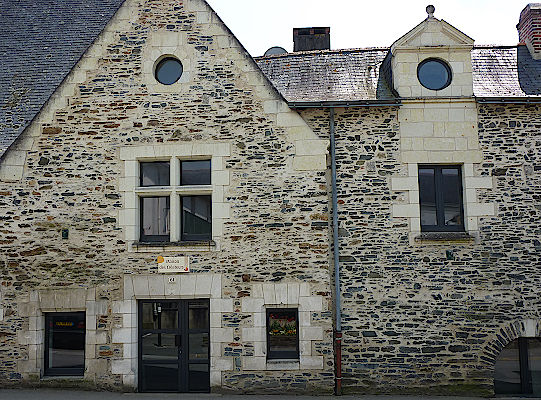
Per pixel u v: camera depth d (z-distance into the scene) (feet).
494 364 28.27
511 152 29.58
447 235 28.76
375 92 31.30
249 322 28.22
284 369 27.86
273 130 29.35
